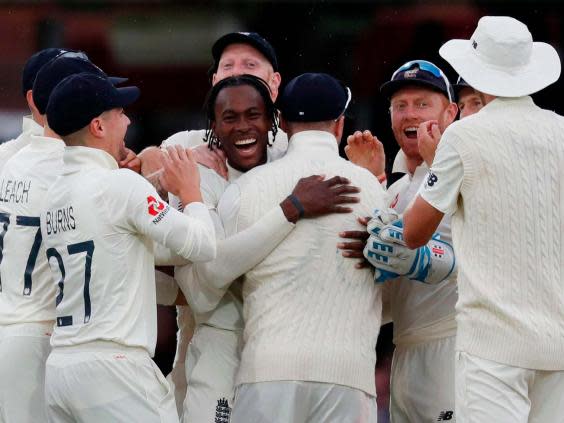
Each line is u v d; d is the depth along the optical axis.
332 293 15.73
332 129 16.73
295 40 34.81
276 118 17.30
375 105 34.31
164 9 35.19
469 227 14.98
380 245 15.71
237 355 16.95
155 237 15.30
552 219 14.79
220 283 16.14
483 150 14.81
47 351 16.73
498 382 14.59
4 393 16.52
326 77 16.64
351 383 15.50
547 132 14.97
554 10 34.09
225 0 35.00
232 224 16.20
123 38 35.50
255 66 19.53
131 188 15.34
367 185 16.31
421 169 18.33
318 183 15.93
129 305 15.39
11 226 16.89
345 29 34.62
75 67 17.03
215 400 16.81
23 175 17.03
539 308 14.68
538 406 14.88
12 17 35.34
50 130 17.17
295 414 15.33
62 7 35.34
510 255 14.73
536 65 15.32
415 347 17.98
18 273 16.81
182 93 35.38
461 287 15.02
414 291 17.92
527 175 14.77
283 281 15.77
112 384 15.19
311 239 15.81
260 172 16.36
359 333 15.72
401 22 34.47
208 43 35.34
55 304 16.81
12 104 35.06
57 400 15.48
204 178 17.19
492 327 14.68
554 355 14.57
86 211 15.39
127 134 35.19
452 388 17.62
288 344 15.46
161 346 29.12
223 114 16.81
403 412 18.19
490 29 15.25
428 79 18.22
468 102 19.58
